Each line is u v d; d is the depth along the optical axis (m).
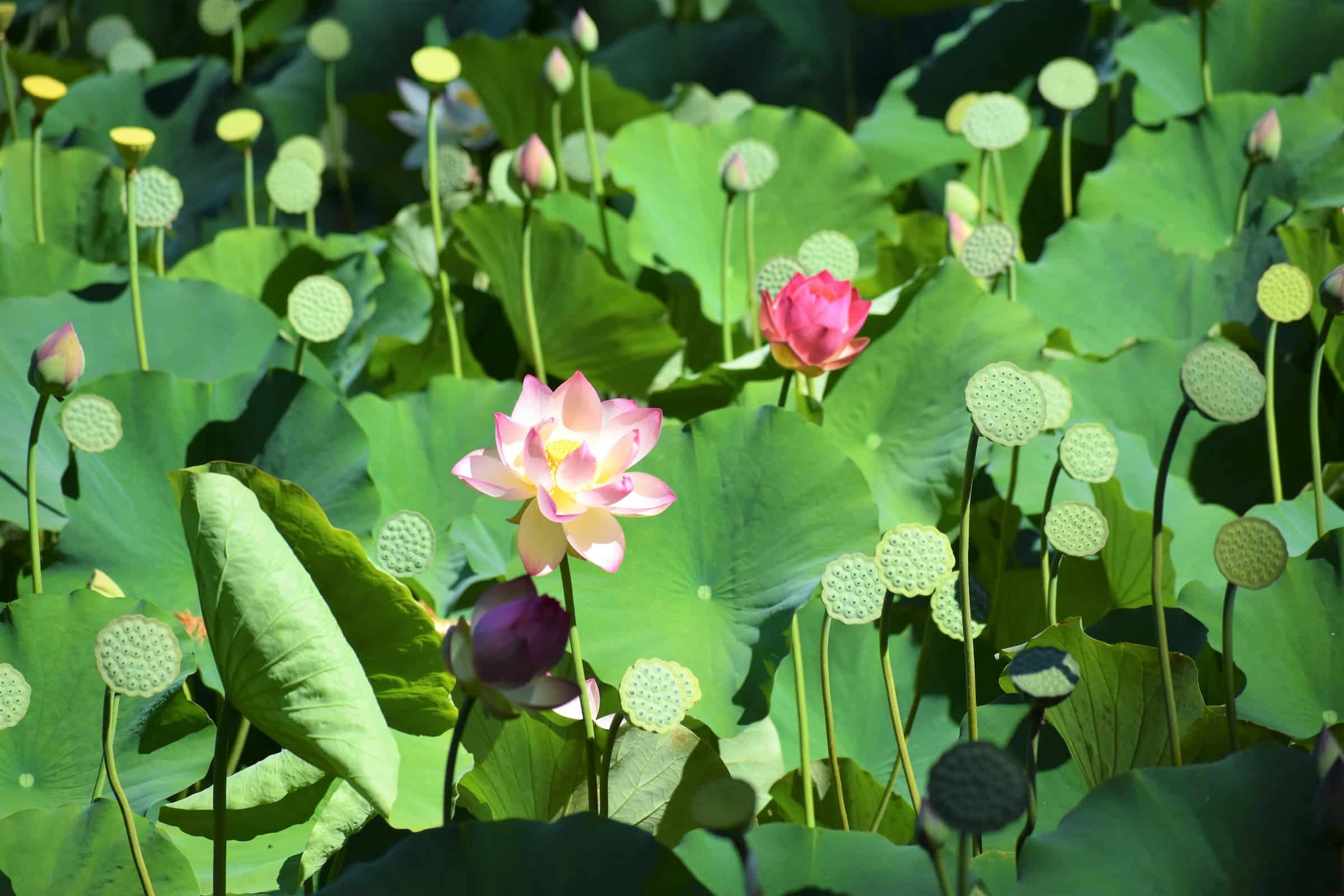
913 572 5.16
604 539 5.12
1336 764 4.82
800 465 5.54
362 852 5.27
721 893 4.98
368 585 5.31
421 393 5.95
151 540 5.66
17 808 5.30
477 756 5.30
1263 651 5.34
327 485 5.70
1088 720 5.27
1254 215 6.25
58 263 6.09
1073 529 5.26
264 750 5.65
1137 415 5.96
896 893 4.98
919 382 5.89
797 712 5.33
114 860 5.15
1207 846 4.95
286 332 6.25
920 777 5.48
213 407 5.70
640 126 7.01
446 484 5.92
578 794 5.27
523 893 4.95
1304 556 5.37
